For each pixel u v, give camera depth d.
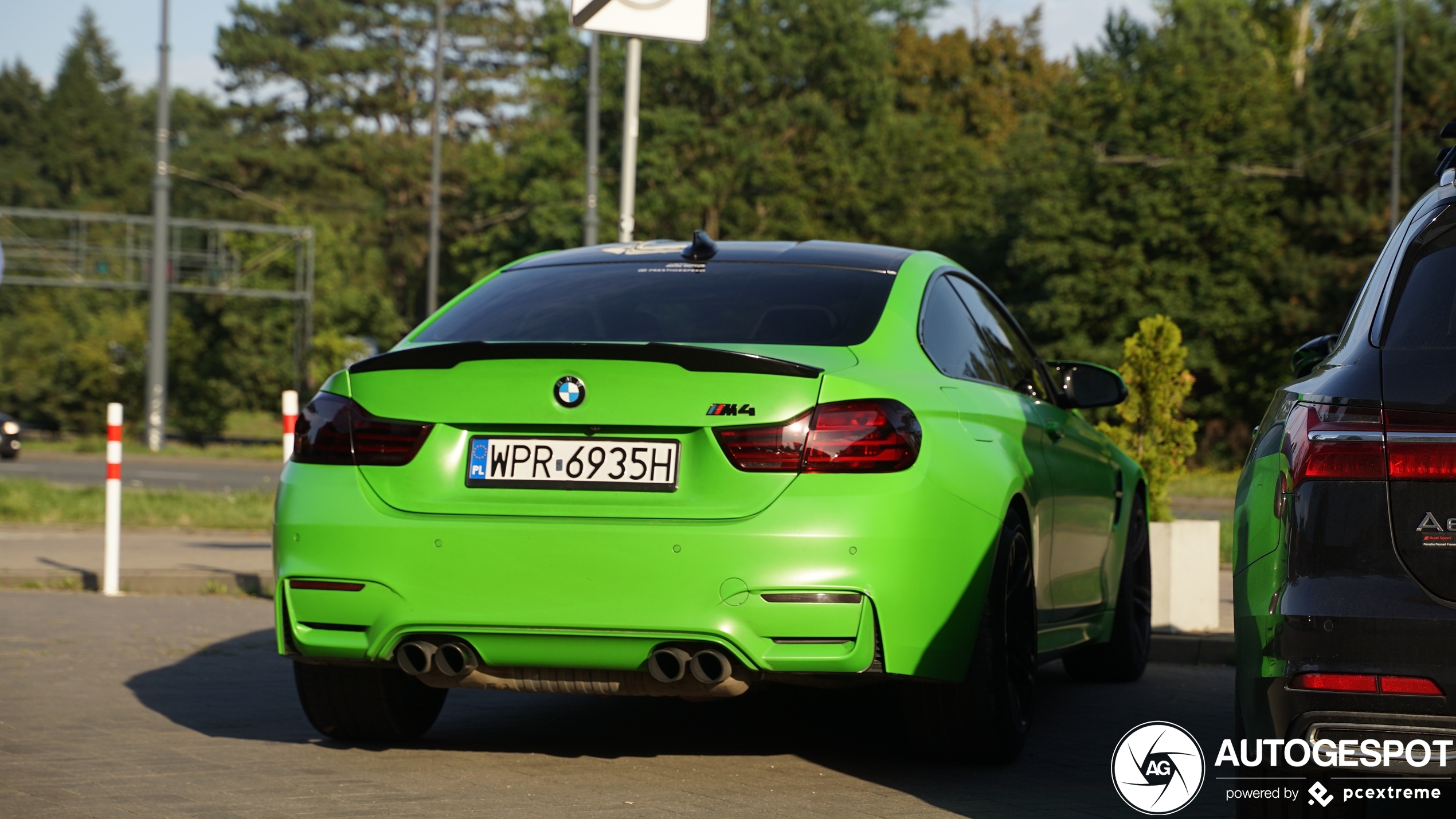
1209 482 30.34
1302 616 3.18
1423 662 3.07
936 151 55.34
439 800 4.34
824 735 5.52
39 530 15.38
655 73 55.03
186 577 10.64
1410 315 3.37
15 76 106.44
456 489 4.43
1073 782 4.70
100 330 54.69
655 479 4.29
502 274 5.62
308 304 53.62
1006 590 4.78
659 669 4.21
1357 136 38.94
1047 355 40.31
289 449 9.40
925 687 4.68
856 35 56.00
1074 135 41.72
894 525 4.20
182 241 55.50
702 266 5.34
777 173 53.25
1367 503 3.17
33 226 97.38
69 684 6.58
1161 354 9.26
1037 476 5.26
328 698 5.12
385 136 81.38
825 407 4.26
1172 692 6.86
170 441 55.72
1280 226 40.03
